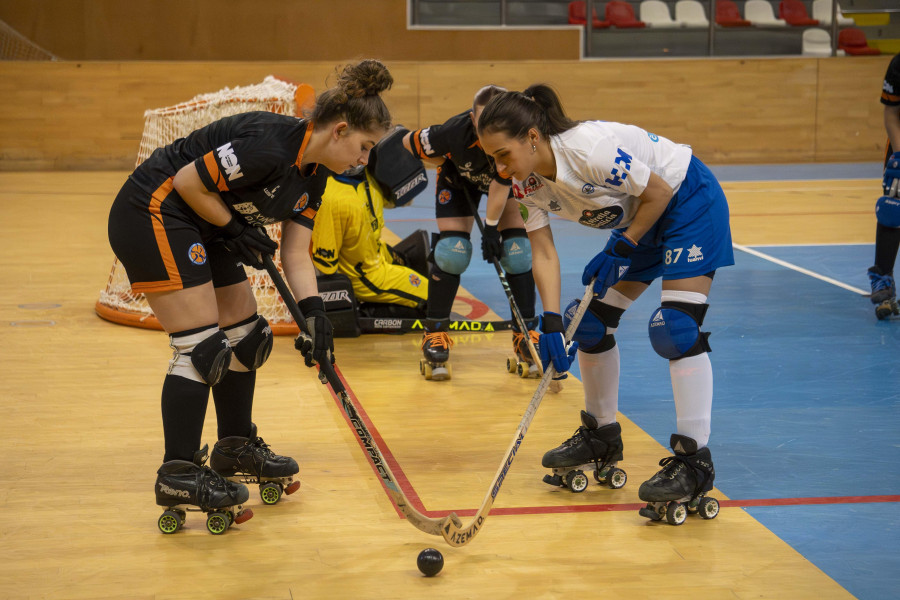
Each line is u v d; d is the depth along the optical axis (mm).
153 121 9992
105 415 6273
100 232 14250
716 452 5566
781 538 4426
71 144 22500
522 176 4434
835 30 25266
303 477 5234
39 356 7746
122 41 25203
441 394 6824
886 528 4527
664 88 23641
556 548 4344
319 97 4297
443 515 4707
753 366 7391
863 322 8812
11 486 5066
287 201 4402
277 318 8766
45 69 22141
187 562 4215
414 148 7016
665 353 4645
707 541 4398
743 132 24031
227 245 4434
